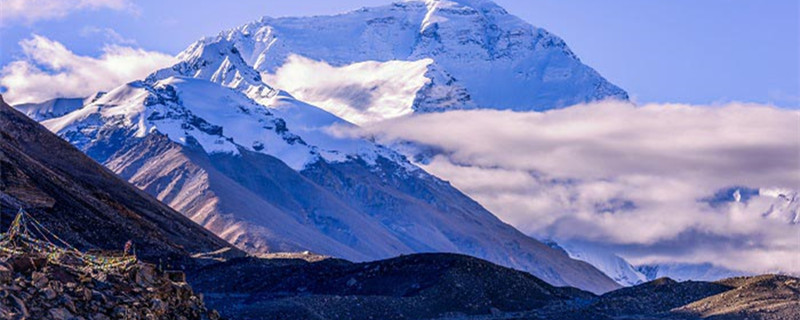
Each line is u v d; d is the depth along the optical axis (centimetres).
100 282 6094
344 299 17575
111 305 5975
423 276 19062
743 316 16812
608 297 19100
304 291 19562
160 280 6431
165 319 6216
